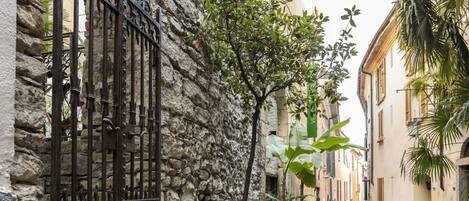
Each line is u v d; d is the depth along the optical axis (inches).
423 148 340.2
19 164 92.7
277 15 233.1
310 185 406.6
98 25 178.4
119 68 133.3
